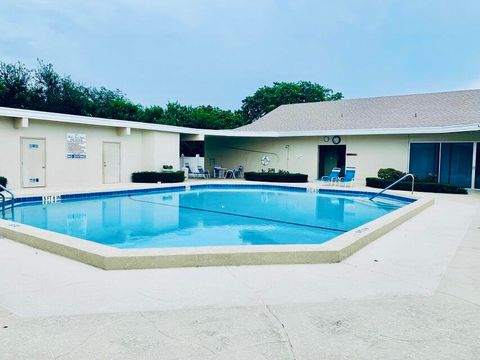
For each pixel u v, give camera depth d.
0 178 12.19
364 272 4.30
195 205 12.32
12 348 2.53
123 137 17.03
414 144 17.53
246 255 4.54
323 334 2.80
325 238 7.87
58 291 3.62
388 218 7.13
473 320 3.05
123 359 2.42
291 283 3.91
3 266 4.42
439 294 3.62
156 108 34.38
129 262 4.32
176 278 4.04
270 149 22.12
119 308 3.22
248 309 3.23
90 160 15.70
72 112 33.66
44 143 14.02
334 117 22.22
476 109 18.09
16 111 12.45
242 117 39.50
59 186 14.58
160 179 16.97
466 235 6.39
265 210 11.47
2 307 3.22
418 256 5.01
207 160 24.94
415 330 2.87
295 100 40.41
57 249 4.94
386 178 16.25
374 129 17.39
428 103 20.36
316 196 14.87
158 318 3.04
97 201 12.62
